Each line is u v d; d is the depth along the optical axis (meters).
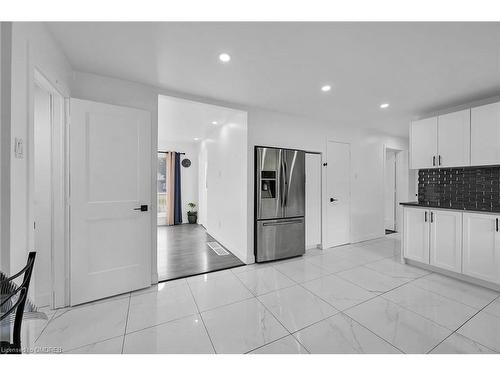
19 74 1.21
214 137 4.75
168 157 6.30
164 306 2.05
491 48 1.76
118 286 2.22
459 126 2.72
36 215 1.99
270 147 3.34
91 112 2.06
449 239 2.65
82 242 2.04
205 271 2.89
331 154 3.96
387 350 1.49
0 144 1.11
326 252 3.70
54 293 1.98
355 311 1.96
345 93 2.69
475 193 2.80
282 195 3.36
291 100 2.92
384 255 3.54
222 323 1.80
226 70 2.15
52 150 1.96
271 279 2.64
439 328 1.72
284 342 1.58
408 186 5.22
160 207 6.43
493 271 2.30
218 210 4.45
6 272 1.10
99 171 2.11
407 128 4.37
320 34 1.62
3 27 1.13
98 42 1.71
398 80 2.34
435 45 1.73
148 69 2.12
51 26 1.53
